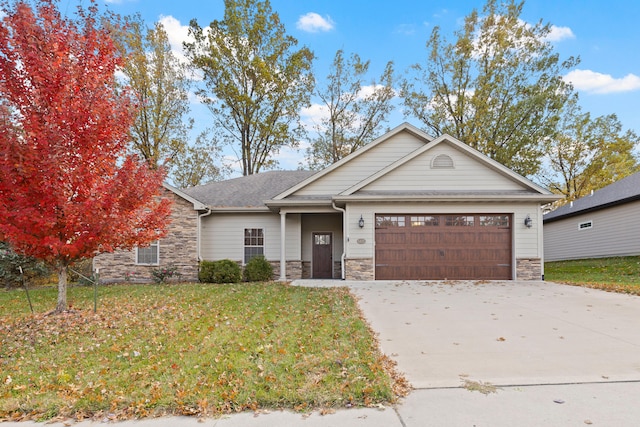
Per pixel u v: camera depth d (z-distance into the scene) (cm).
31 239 652
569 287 1086
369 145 1452
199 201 1428
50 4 680
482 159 1303
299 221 1468
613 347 520
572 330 610
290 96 2575
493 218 1280
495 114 2359
